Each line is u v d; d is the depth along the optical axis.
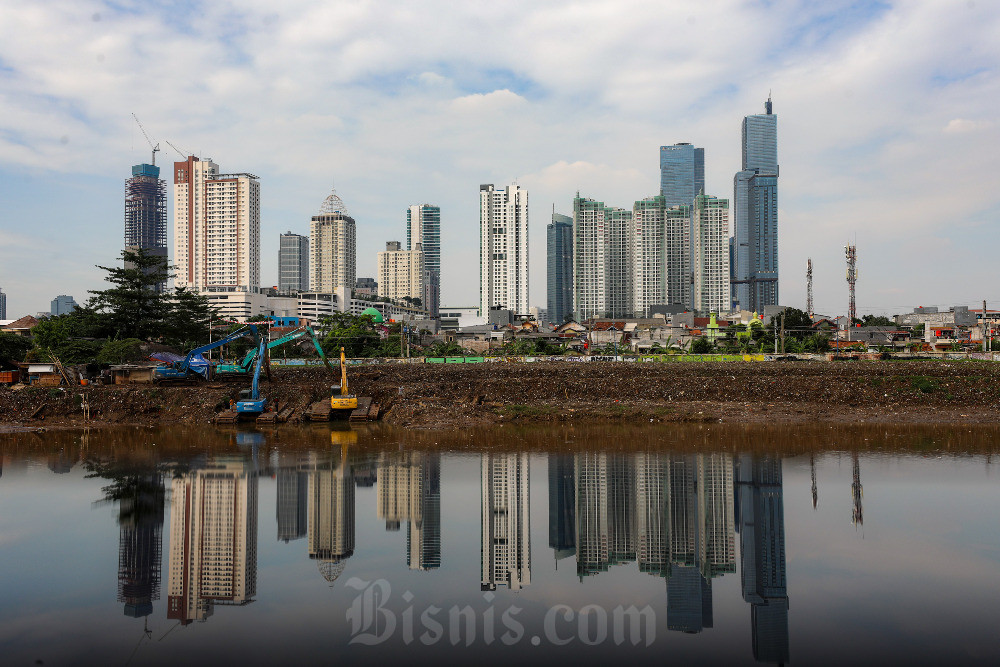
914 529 41.28
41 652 26.39
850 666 25.27
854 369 99.69
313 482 53.50
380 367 114.25
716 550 38.53
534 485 52.72
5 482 53.69
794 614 29.84
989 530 40.91
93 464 60.28
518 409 86.62
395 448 67.44
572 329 197.50
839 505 46.78
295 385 96.06
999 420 80.56
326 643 27.17
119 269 129.00
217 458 62.81
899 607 30.42
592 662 25.73
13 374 96.06
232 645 26.95
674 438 71.94
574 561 36.81
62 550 38.03
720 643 27.39
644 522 43.81
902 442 68.75
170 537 40.31
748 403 91.00
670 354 142.12
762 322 178.62
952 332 173.88
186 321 144.50
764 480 53.66
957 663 25.39
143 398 88.88
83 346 110.38
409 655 26.30
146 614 29.89
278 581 33.56
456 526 42.78
